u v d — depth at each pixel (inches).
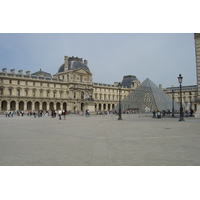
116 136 781.9
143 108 3412.9
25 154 500.1
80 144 621.0
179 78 1657.2
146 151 518.9
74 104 6279.5
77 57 6978.4
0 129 1091.9
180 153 496.4
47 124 1453.0
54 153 507.2
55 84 6028.5
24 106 5339.6
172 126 1170.0
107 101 7308.1
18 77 5280.5
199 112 1962.4
